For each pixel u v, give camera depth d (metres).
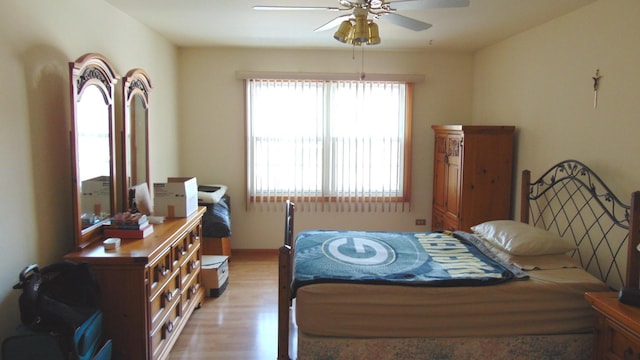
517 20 3.48
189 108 4.92
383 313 2.35
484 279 2.42
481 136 4.04
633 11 2.61
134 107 3.23
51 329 1.89
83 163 2.44
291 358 2.61
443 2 2.30
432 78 5.03
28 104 2.20
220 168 5.01
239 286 4.06
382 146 5.02
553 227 3.43
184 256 3.08
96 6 2.93
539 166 3.66
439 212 4.77
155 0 3.03
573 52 3.19
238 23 3.71
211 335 3.09
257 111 4.91
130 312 2.28
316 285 2.36
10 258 2.08
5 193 2.04
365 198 5.09
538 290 2.41
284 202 5.05
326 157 4.99
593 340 2.32
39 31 2.28
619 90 2.73
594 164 2.96
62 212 2.51
